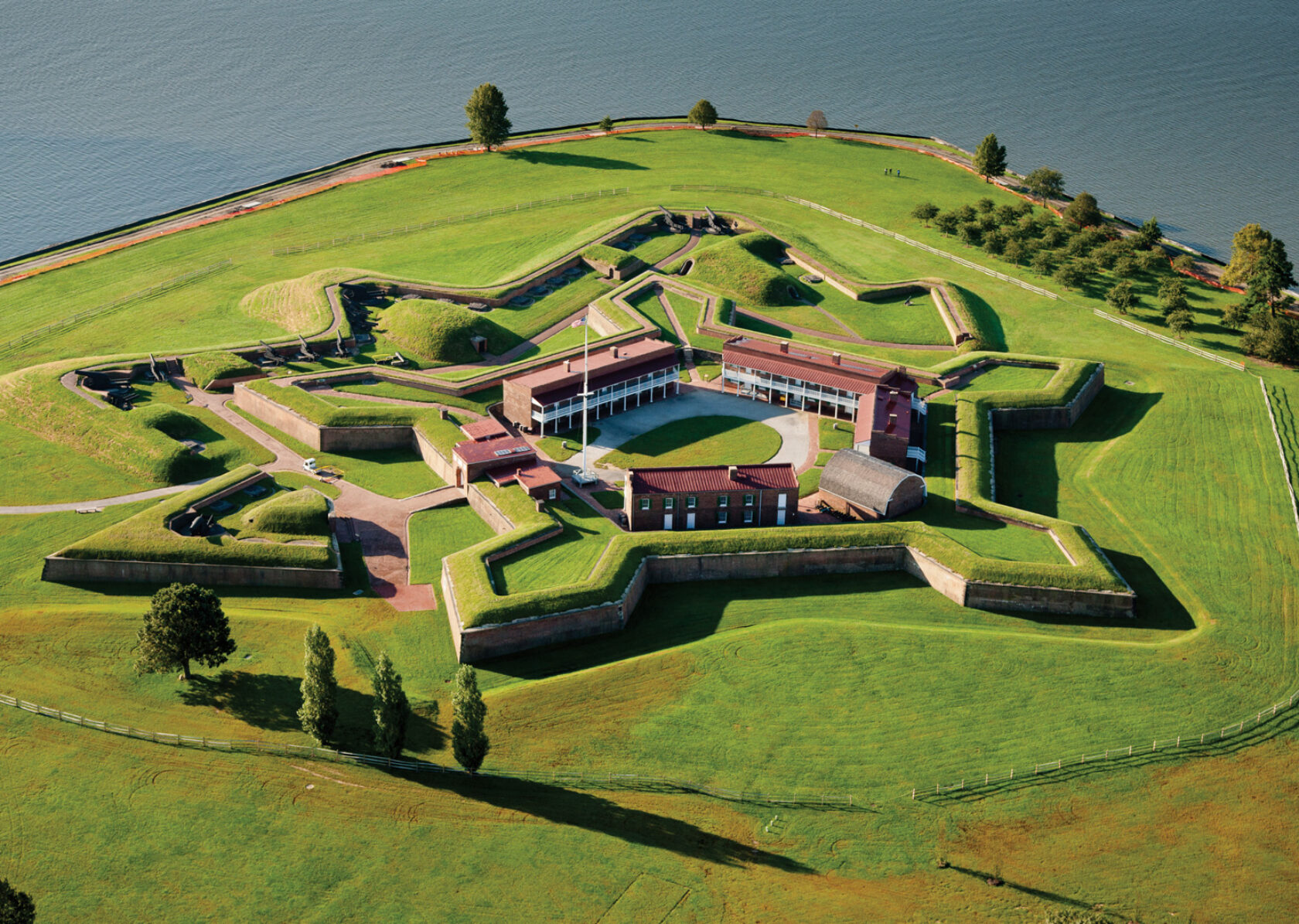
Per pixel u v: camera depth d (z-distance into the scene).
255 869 85.25
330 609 114.81
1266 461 144.62
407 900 83.19
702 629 113.06
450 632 112.00
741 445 147.62
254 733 97.69
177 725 98.44
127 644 108.06
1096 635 112.62
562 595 111.38
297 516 123.44
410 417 146.38
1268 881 85.06
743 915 82.31
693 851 87.31
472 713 89.50
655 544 120.94
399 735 93.69
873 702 101.50
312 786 92.38
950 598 118.31
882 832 88.88
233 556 117.75
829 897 83.69
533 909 82.69
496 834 88.50
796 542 121.50
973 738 97.62
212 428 148.12
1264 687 104.50
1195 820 90.12
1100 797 91.94
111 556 117.50
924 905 83.12
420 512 132.25
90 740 96.75
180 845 87.06
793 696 102.25
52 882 83.81
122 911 81.88
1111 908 82.88
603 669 105.62
